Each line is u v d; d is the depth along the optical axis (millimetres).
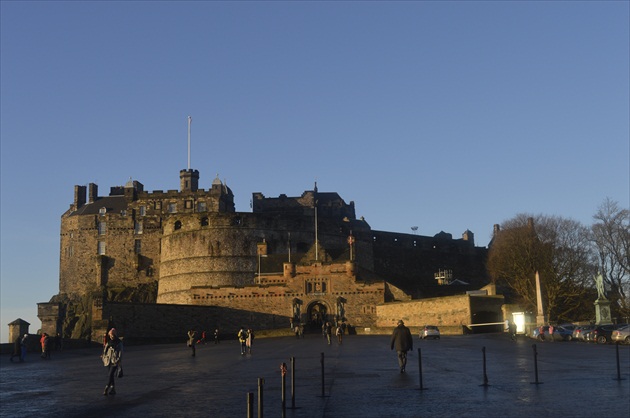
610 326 66875
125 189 169250
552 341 71938
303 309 120000
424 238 174000
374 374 36062
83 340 88875
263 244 145500
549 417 20812
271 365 45406
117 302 105438
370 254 161125
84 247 166375
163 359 56375
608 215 116125
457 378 32625
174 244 151875
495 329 104938
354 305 119375
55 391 32250
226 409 24469
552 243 115000
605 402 23500
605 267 115062
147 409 24969
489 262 127875
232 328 120625
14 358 64375
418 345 65750
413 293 134250
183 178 170875
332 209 178875
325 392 28641
